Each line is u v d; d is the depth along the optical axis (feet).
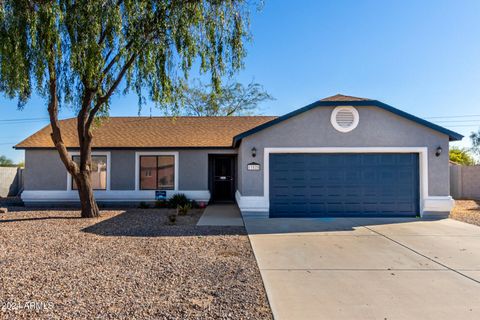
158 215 38.34
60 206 47.70
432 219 34.88
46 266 17.99
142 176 49.16
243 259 19.90
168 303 13.21
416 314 12.53
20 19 27.27
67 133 52.60
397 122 35.81
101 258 19.74
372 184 36.29
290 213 36.29
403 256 20.74
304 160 36.47
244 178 35.99
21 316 11.85
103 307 12.72
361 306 13.24
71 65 29.27
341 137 35.88
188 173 49.24
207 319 11.84
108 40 30.73
